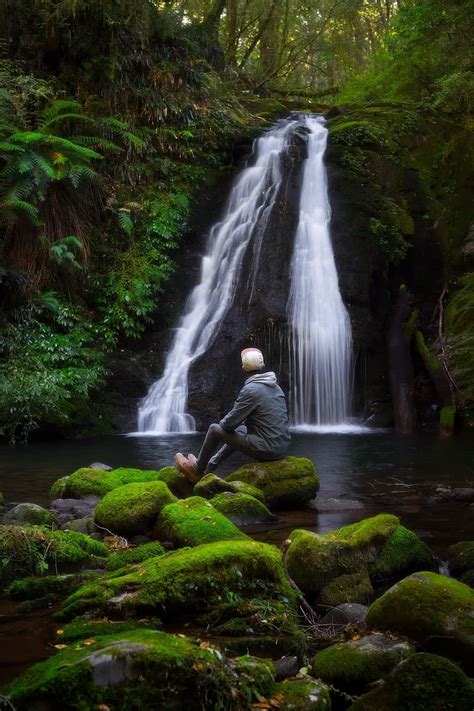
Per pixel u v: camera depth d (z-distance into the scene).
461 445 10.42
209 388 12.73
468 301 14.23
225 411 12.77
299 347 13.33
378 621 3.03
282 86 26.36
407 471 7.97
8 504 5.68
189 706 2.33
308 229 14.44
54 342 12.09
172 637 2.57
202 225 14.98
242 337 13.16
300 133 16.25
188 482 6.09
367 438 11.31
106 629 3.02
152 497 4.75
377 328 13.92
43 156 12.43
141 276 13.31
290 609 3.34
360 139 16.06
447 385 12.95
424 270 15.41
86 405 11.82
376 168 15.64
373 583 3.88
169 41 16.12
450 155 16.61
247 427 6.32
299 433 12.01
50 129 12.84
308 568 3.69
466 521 5.37
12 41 14.34
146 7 14.70
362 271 14.12
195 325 13.62
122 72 14.98
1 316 12.19
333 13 25.86
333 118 17.59
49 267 12.88
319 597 3.63
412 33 16.45
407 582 3.06
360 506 5.95
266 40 25.05
